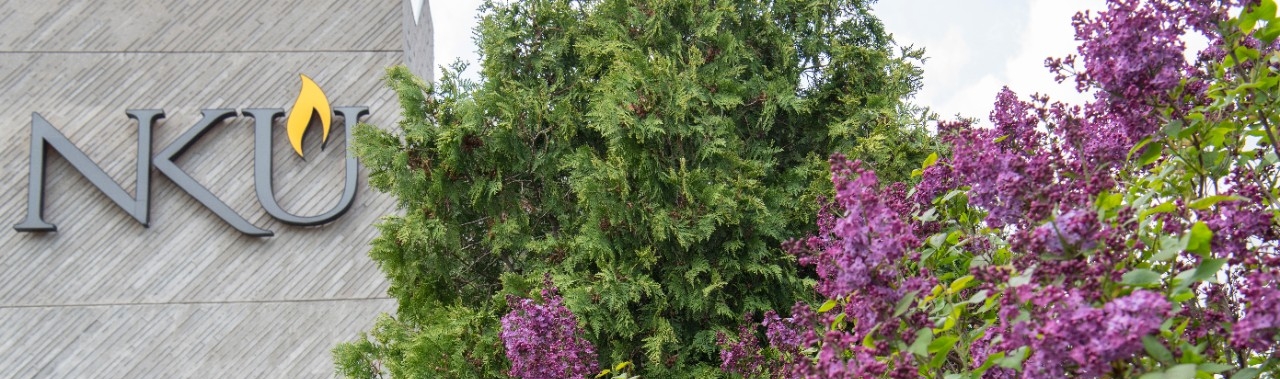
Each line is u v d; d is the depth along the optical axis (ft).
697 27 28.37
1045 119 11.87
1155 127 9.59
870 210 9.05
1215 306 9.55
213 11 37.24
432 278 28.43
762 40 29.32
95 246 35.60
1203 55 10.45
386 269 28.58
